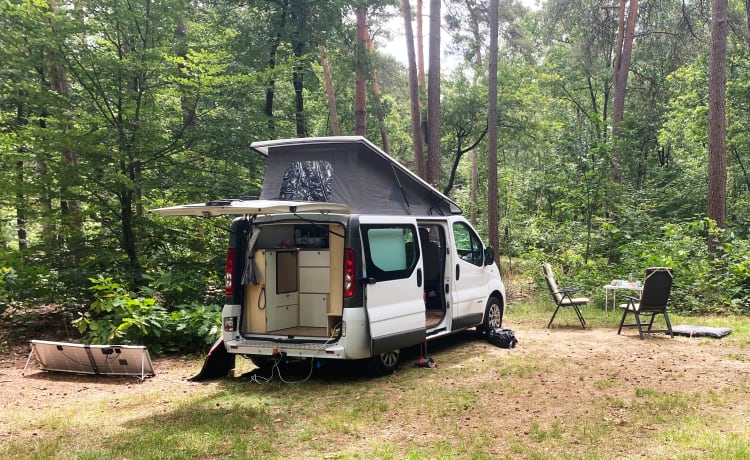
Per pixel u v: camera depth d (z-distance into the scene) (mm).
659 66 24641
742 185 24078
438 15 16438
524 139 22859
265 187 7062
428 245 8758
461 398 5688
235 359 7332
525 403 5516
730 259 12445
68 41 9633
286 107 15859
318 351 6059
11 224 12609
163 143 10258
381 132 22609
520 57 25766
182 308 8844
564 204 14898
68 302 9328
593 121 15266
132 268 10086
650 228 14758
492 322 9039
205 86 10516
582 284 13109
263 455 4211
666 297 9008
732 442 4355
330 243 6410
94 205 10117
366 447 4387
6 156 9484
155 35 10344
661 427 4805
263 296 6547
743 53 20219
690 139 22547
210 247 11172
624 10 19750
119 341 7969
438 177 16703
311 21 14320
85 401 5688
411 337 6723
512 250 20938
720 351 7902
